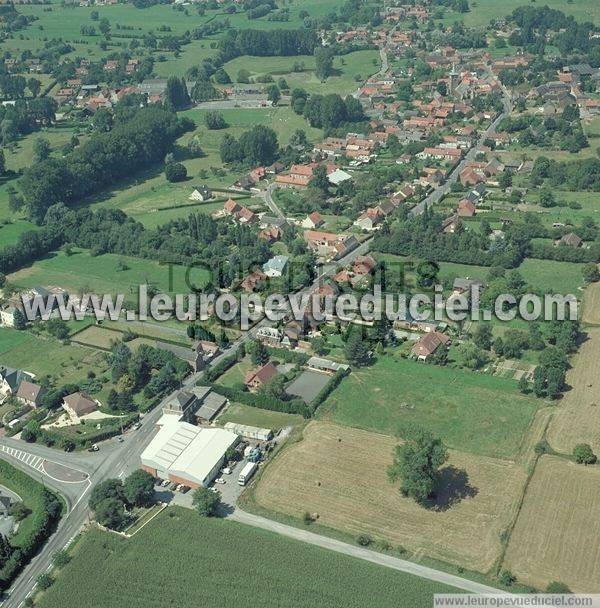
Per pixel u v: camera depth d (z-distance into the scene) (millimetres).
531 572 190625
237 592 189250
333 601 185375
